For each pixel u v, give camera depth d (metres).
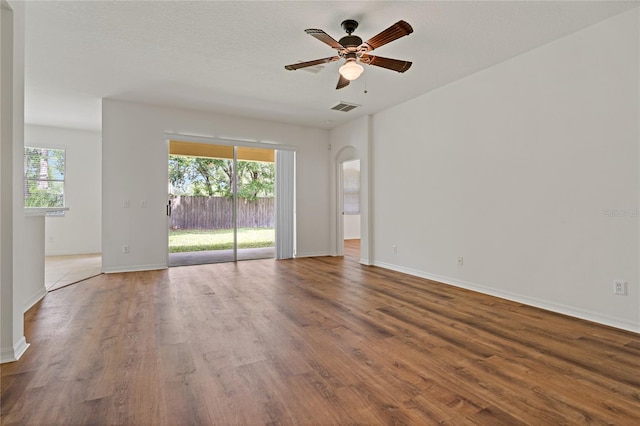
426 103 4.65
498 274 3.71
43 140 6.79
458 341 2.48
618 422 1.54
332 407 1.66
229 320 2.92
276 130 6.32
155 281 4.44
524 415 1.60
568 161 3.08
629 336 2.57
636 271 2.66
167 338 2.52
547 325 2.81
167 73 4.00
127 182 5.10
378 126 5.60
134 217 5.14
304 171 6.64
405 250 5.05
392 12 2.73
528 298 3.41
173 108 5.40
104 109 4.96
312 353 2.27
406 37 3.12
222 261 6.02
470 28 2.96
